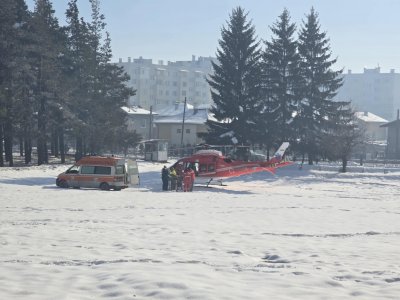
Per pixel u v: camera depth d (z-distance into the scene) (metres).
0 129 49.84
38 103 53.09
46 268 8.94
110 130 61.62
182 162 41.00
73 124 56.22
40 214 18.61
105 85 63.69
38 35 52.91
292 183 46.34
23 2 53.72
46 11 59.34
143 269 8.85
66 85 56.41
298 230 15.74
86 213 19.39
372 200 29.88
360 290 7.62
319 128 62.84
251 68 61.78
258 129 61.62
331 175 52.31
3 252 10.64
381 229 16.28
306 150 62.22
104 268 8.94
